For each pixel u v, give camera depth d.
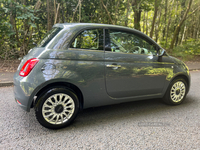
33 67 2.34
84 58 2.59
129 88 3.01
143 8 10.84
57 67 2.42
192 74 7.61
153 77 3.21
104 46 2.79
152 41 3.27
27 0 8.51
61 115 2.53
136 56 3.03
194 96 4.31
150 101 3.93
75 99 2.59
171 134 2.46
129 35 3.06
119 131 2.52
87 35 2.70
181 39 19.17
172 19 17.17
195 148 2.14
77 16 9.53
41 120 2.39
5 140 2.23
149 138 2.34
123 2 9.89
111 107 3.52
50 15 8.68
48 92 2.38
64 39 2.54
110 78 2.79
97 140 2.28
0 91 4.43
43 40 2.79
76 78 2.52
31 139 2.27
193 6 16.48
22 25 9.00
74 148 2.10
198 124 2.77
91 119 2.92
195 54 14.49
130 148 2.11
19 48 8.00
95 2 9.34
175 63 3.49
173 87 3.53
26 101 2.36
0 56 7.39
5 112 3.11
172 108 3.48
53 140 2.26
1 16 6.88
